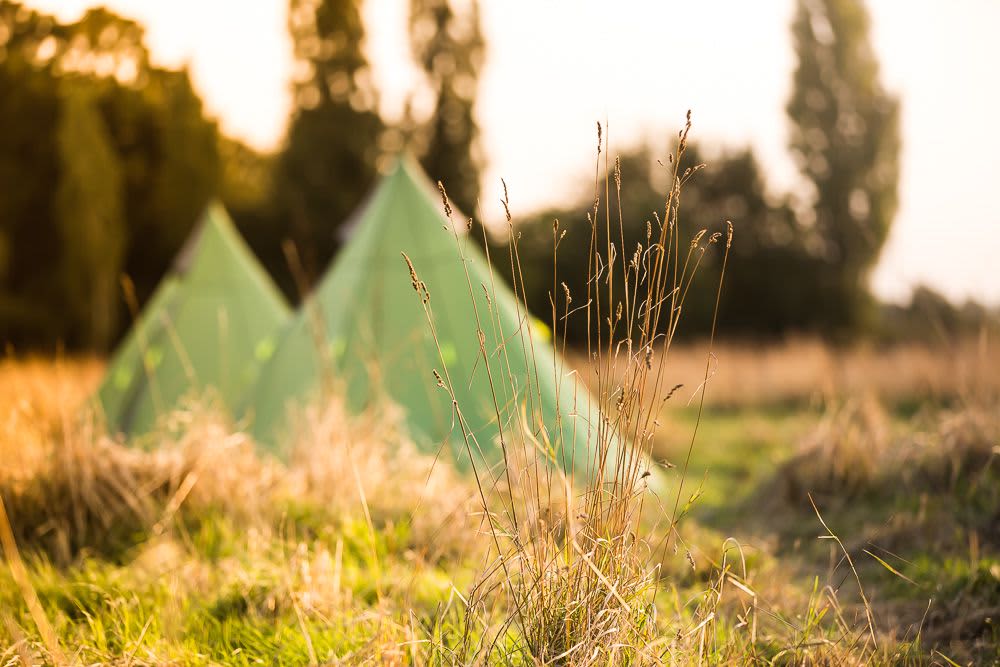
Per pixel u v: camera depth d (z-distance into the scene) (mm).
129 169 23906
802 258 26828
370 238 5805
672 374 12898
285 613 2727
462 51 28203
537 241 23891
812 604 2721
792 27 28172
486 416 4973
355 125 26531
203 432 4059
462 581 3029
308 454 4285
